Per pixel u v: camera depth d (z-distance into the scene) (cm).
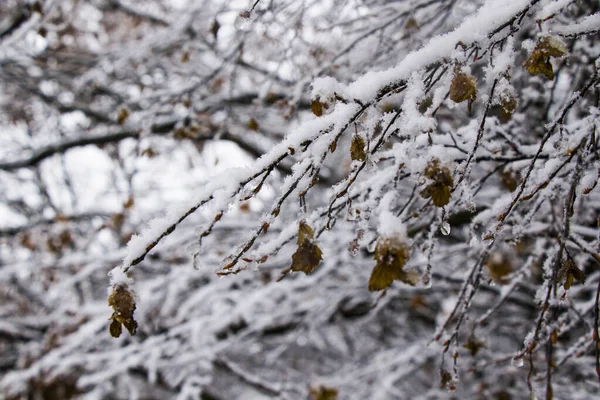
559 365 188
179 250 447
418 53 118
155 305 408
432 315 481
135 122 471
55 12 449
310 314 417
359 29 241
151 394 598
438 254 342
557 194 170
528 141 229
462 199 140
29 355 444
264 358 544
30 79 530
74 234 509
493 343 439
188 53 399
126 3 543
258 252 128
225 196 116
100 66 459
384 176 149
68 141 499
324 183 457
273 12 212
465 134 170
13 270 431
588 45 200
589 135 122
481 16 118
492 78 121
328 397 344
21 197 637
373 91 116
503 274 247
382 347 472
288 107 262
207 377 394
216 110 414
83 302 504
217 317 376
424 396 404
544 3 133
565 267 125
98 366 399
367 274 400
